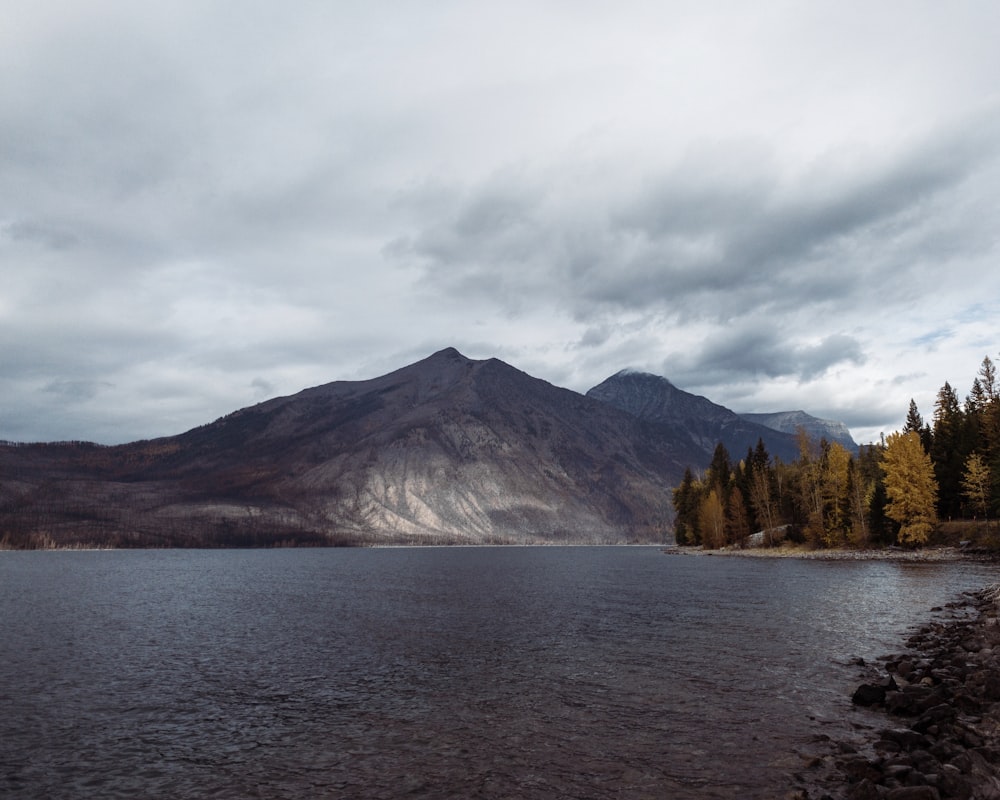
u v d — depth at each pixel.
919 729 20.80
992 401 113.88
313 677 31.11
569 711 24.25
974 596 55.03
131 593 84.62
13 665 35.19
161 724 23.88
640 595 67.88
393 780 18.06
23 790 17.98
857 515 128.00
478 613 55.16
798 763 18.41
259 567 166.62
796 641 37.59
